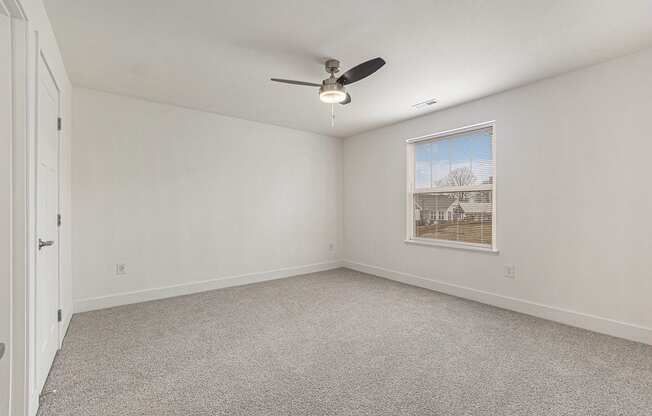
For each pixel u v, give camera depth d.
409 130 4.36
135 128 3.54
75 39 2.29
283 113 4.10
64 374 2.02
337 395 1.81
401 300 3.63
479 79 3.00
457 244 3.82
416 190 4.36
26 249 1.47
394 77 2.94
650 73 2.41
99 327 2.81
